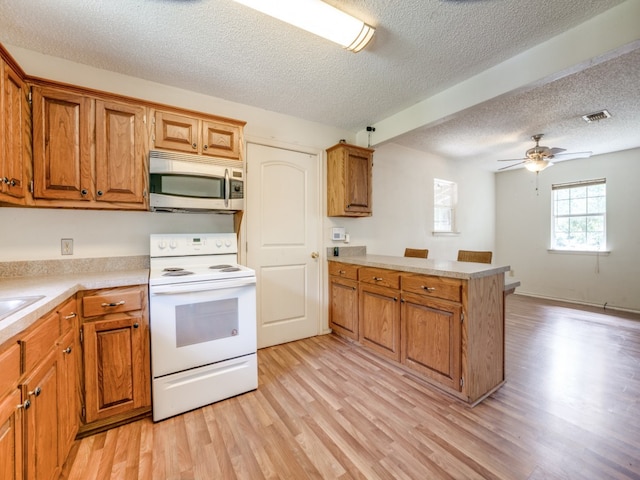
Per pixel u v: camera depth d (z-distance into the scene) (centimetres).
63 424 134
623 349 279
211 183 219
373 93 253
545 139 374
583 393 205
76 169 177
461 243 498
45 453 115
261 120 282
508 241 552
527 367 245
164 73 218
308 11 146
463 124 325
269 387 214
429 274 211
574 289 474
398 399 199
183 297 183
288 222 302
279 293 297
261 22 165
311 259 318
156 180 198
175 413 181
